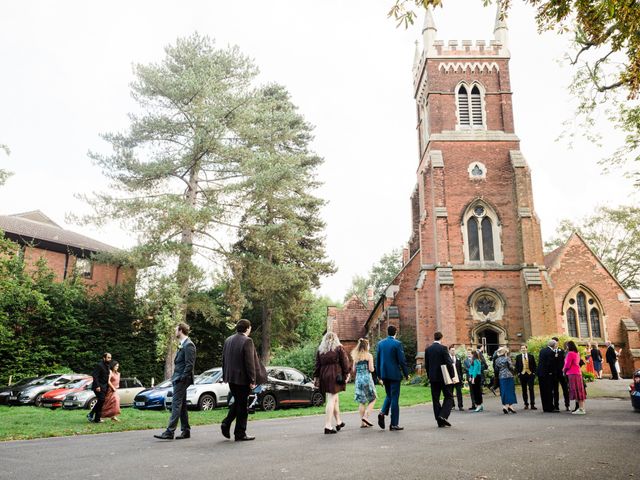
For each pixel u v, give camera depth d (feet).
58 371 92.32
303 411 54.39
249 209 97.14
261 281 99.50
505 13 33.88
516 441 28.50
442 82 114.52
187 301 92.12
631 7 30.73
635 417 41.78
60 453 26.89
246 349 30.78
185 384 32.76
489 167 108.88
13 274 93.15
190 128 95.40
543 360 48.08
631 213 149.48
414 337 112.47
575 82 56.29
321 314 204.03
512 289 102.12
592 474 20.12
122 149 90.48
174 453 26.05
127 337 105.09
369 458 23.56
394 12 28.14
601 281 109.91
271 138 132.26
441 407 36.99
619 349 106.63
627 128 58.18
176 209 83.51
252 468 21.59
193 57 100.83
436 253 103.14
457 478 19.39
